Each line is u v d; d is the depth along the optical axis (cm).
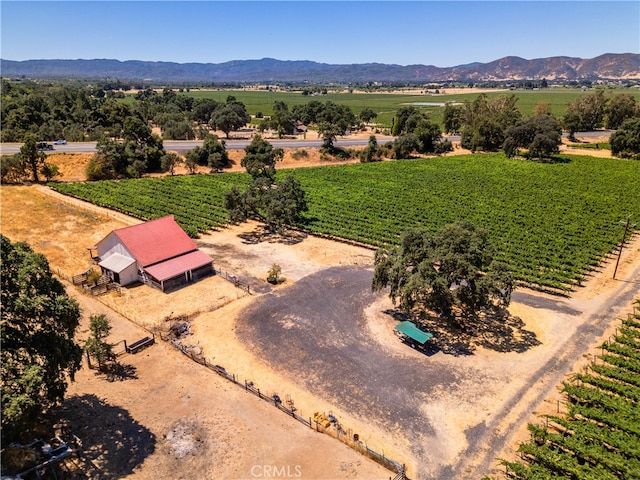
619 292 5644
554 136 13875
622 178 11594
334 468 3053
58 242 7344
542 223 8250
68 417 3456
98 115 16538
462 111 18438
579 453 2992
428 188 10975
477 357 4281
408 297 4369
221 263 6488
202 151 12938
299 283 5838
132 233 6025
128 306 5256
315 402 3697
